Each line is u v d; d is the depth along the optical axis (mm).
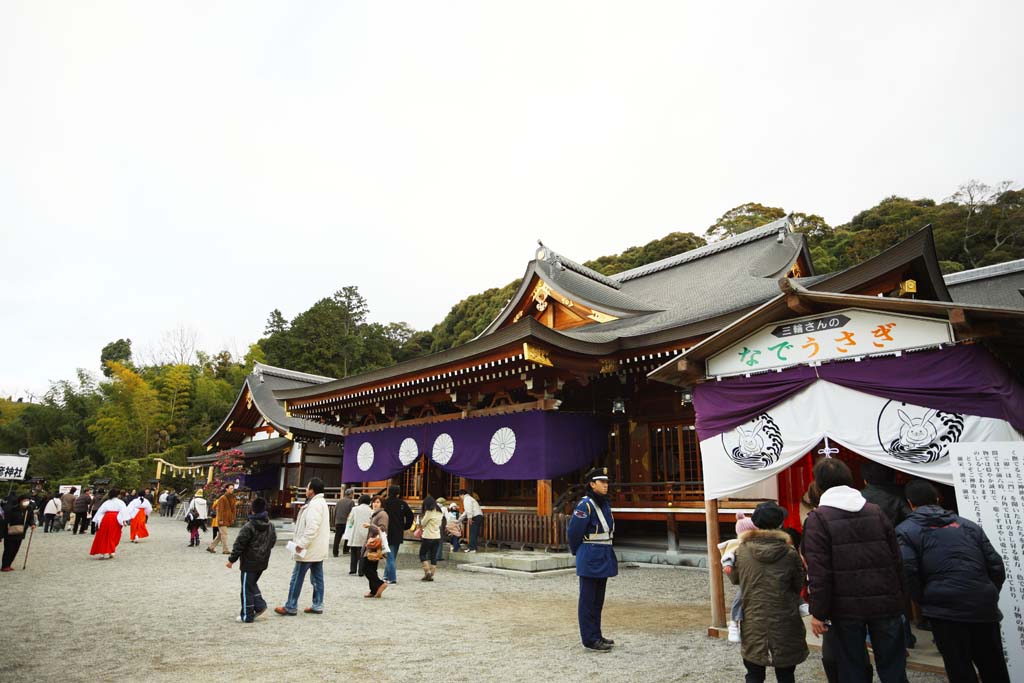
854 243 48188
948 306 5230
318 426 31328
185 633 6668
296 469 31812
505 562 12148
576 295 19297
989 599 3793
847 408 5984
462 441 16297
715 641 6348
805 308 6352
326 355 63906
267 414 33281
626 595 9680
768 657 3877
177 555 14844
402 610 8156
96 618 7461
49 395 59469
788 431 6359
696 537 14867
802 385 6273
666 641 6363
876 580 3582
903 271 11641
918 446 5473
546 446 14133
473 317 58938
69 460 46500
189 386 52688
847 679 3553
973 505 4801
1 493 38250
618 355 14594
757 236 20984
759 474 6535
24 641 6262
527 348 13094
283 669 5277
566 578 11336
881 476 5828
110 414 48188
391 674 5141
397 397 18938
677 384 7492
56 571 11812
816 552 3691
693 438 14828
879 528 3678
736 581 4277
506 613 7984
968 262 45281
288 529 25781
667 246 52031
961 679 3797
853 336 6055
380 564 13297
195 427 48344
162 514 33500
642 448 15531
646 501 14953
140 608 8125
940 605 3865
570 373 14664
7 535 11938
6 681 4848
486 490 19172
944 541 3971
